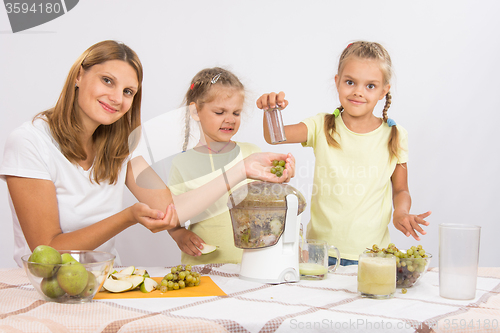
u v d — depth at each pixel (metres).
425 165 2.34
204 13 2.23
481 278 1.04
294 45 2.29
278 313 0.73
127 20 2.17
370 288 0.84
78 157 1.22
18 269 1.09
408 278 0.91
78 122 1.20
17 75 2.08
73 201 1.22
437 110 2.34
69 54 2.12
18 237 1.32
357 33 2.31
